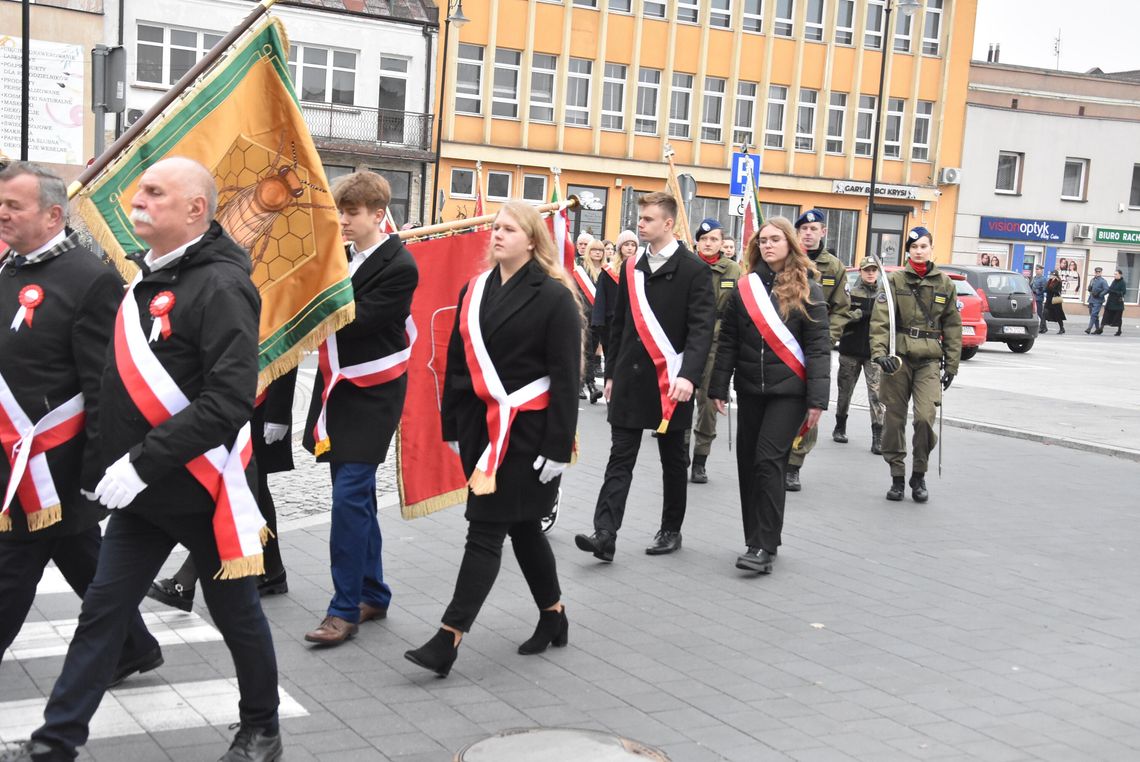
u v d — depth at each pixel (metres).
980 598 6.79
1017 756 4.55
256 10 5.25
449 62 38.72
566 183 40.91
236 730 4.43
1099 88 48.88
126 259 4.88
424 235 6.41
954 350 9.59
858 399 17.20
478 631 5.84
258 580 6.26
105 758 4.18
